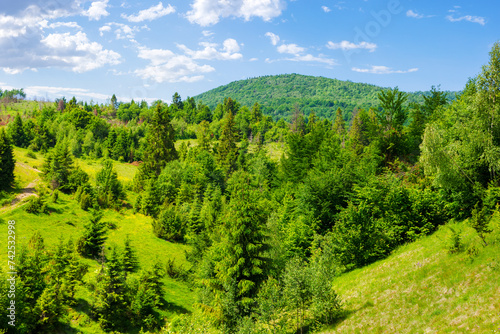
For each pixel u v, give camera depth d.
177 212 68.62
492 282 17.72
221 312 27.33
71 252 35.94
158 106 113.81
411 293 21.20
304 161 75.31
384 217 35.56
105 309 31.52
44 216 56.59
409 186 42.78
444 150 31.33
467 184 29.61
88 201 66.69
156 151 108.75
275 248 35.31
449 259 22.52
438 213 32.25
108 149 136.12
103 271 34.53
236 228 30.02
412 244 30.39
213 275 37.53
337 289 28.69
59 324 29.59
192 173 95.06
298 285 22.81
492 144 29.58
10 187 68.38
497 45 29.80
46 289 28.69
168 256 55.50
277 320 24.42
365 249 32.53
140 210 73.88
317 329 22.69
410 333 17.50
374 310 21.44
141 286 35.94
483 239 21.61
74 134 140.12
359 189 43.16
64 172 74.12
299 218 46.00
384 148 59.31
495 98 29.94
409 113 66.19
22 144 127.56
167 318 35.50
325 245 33.81
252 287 28.55
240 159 113.31
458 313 17.05
